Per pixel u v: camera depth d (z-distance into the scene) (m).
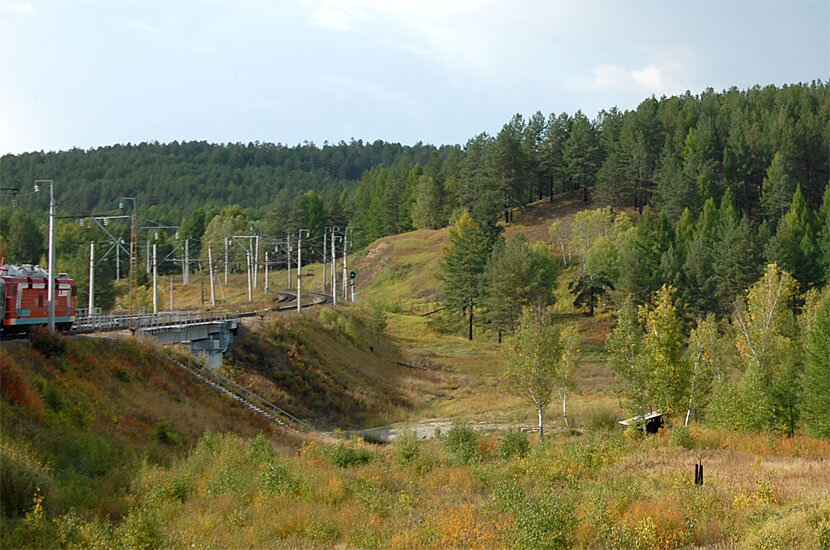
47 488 21.97
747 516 22.27
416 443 38.44
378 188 188.50
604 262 105.31
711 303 95.19
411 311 114.12
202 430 37.38
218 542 20.77
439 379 76.69
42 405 28.89
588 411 54.53
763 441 40.12
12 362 29.55
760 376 45.53
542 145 151.75
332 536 21.92
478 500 27.19
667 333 48.75
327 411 56.94
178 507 24.05
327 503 25.86
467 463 37.03
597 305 107.38
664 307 49.47
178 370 45.38
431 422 58.03
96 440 27.95
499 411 61.72
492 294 93.94
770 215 130.25
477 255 102.19
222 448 32.12
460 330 102.38
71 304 47.00
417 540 20.97
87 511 21.84
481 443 41.56
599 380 75.19
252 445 33.50
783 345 59.06
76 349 37.50
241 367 55.78
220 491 26.22
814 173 145.25
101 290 101.00
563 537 20.69
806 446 39.62
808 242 99.06
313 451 37.47
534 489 28.64
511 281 92.19
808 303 65.81
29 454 23.94
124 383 38.28
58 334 37.19
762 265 95.88
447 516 23.08
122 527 20.66
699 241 97.69
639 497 25.22
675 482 27.12
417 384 72.88
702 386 49.69
